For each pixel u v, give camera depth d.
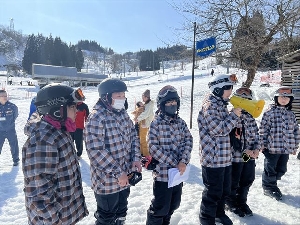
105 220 2.84
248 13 8.49
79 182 2.32
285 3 7.86
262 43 8.23
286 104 4.45
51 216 1.90
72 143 2.25
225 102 3.29
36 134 1.96
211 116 3.16
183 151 3.12
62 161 2.08
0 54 117.81
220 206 3.46
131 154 2.95
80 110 6.21
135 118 6.09
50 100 2.02
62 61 100.81
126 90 2.81
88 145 2.66
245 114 3.91
